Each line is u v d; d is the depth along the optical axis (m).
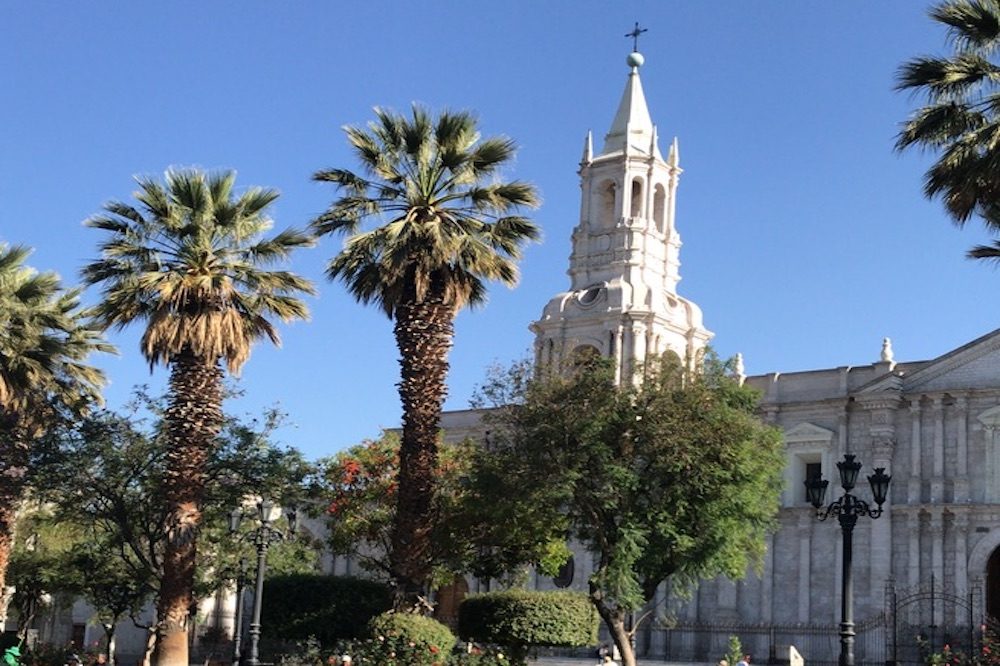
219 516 53.50
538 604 47.31
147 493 53.03
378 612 48.91
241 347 44.50
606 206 79.69
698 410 46.12
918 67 36.75
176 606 42.72
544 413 46.53
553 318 77.06
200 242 45.00
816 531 70.81
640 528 45.44
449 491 48.44
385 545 53.66
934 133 36.28
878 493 36.62
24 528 66.12
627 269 76.44
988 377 67.88
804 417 72.81
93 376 52.72
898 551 68.00
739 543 46.50
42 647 56.25
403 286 43.59
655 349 74.25
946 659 53.66
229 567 57.41
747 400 47.78
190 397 43.84
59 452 52.03
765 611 71.00
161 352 44.41
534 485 45.41
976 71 36.19
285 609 48.75
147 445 52.47
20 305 48.62
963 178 34.69
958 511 66.44
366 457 52.88
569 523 49.06
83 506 52.84
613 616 46.34
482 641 48.94
